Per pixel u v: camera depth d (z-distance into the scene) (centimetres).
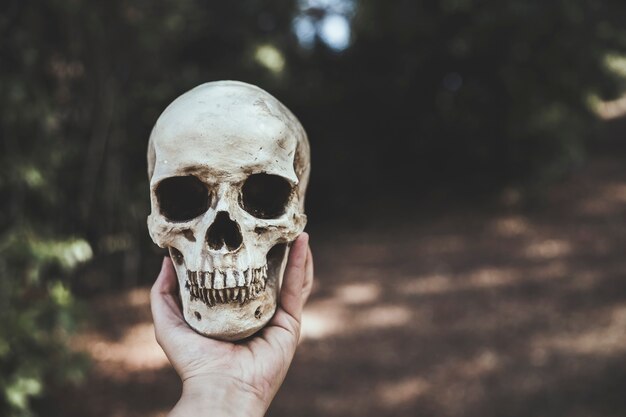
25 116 144
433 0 311
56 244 134
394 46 330
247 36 289
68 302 125
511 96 302
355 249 272
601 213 300
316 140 314
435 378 151
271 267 64
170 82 226
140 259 224
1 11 154
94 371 159
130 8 203
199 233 59
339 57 344
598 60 297
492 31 291
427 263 247
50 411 140
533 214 308
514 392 140
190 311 58
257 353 57
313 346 171
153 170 63
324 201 318
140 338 179
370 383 150
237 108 60
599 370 146
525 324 179
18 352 117
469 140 326
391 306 201
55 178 175
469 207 323
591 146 429
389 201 341
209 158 59
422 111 339
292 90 308
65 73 187
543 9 278
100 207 206
